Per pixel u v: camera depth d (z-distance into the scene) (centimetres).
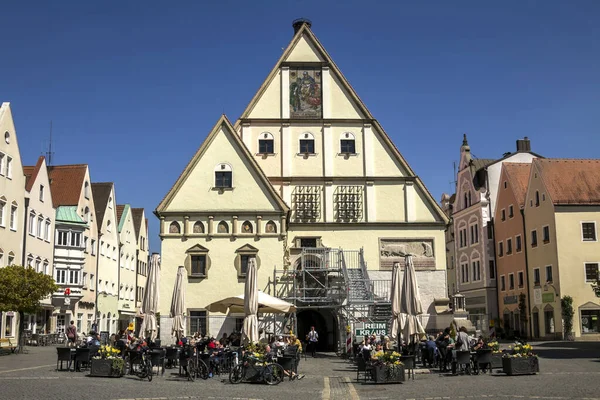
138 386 2212
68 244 5938
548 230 6462
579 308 6159
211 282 4441
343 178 4934
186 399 1892
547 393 1955
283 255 4481
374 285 4806
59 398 1836
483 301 7912
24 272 3794
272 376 2386
